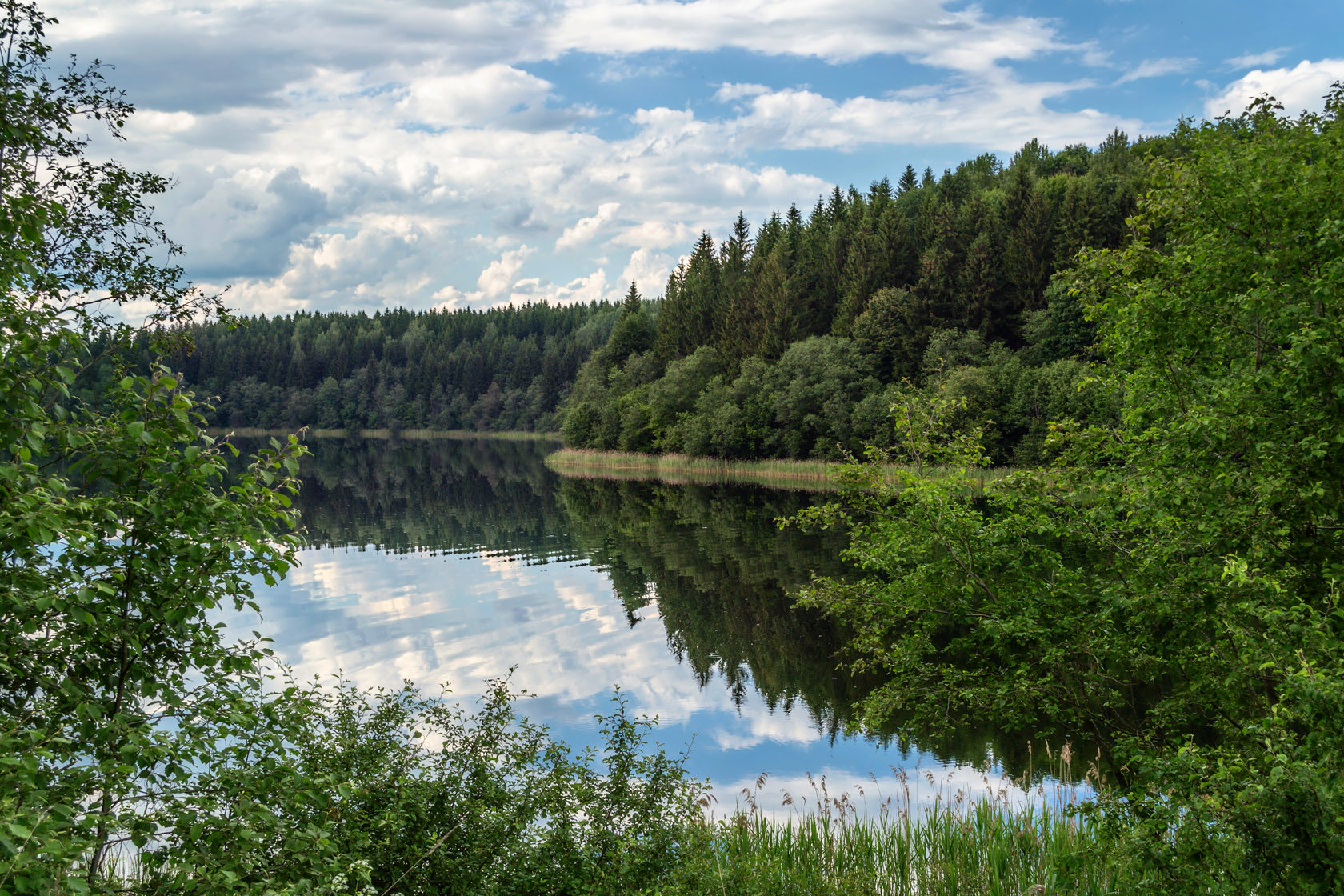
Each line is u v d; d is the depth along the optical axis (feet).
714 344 328.70
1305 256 25.04
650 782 26.11
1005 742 47.73
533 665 65.51
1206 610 24.94
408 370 572.92
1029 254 248.11
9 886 10.19
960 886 27.30
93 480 15.07
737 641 73.26
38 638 14.89
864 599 33.78
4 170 20.68
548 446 449.48
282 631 75.87
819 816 35.12
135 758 13.97
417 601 90.02
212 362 542.16
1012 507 31.68
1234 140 28.43
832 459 231.50
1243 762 15.80
